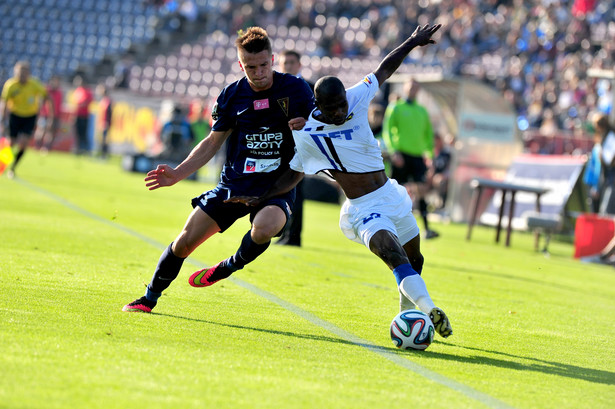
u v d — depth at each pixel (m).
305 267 30.52
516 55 100.88
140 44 128.12
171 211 49.22
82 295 20.11
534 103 90.12
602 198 51.38
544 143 76.12
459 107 64.75
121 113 104.44
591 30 98.94
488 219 61.78
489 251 45.59
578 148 75.44
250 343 16.31
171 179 18.50
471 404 12.91
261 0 127.25
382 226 17.45
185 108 96.56
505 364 16.45
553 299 28.33
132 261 27.34
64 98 106.69
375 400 12.66
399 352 16.73
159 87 121.25
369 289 26.27
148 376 12.98
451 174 65.25
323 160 17.91
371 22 115.25
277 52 118.44
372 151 17.88
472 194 65.00
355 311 21.77
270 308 21.03
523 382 14.87
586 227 46.97
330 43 114.88
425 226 47.97
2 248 27.27
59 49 129.38
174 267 18.52
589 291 32.03
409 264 17.25
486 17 107.25
